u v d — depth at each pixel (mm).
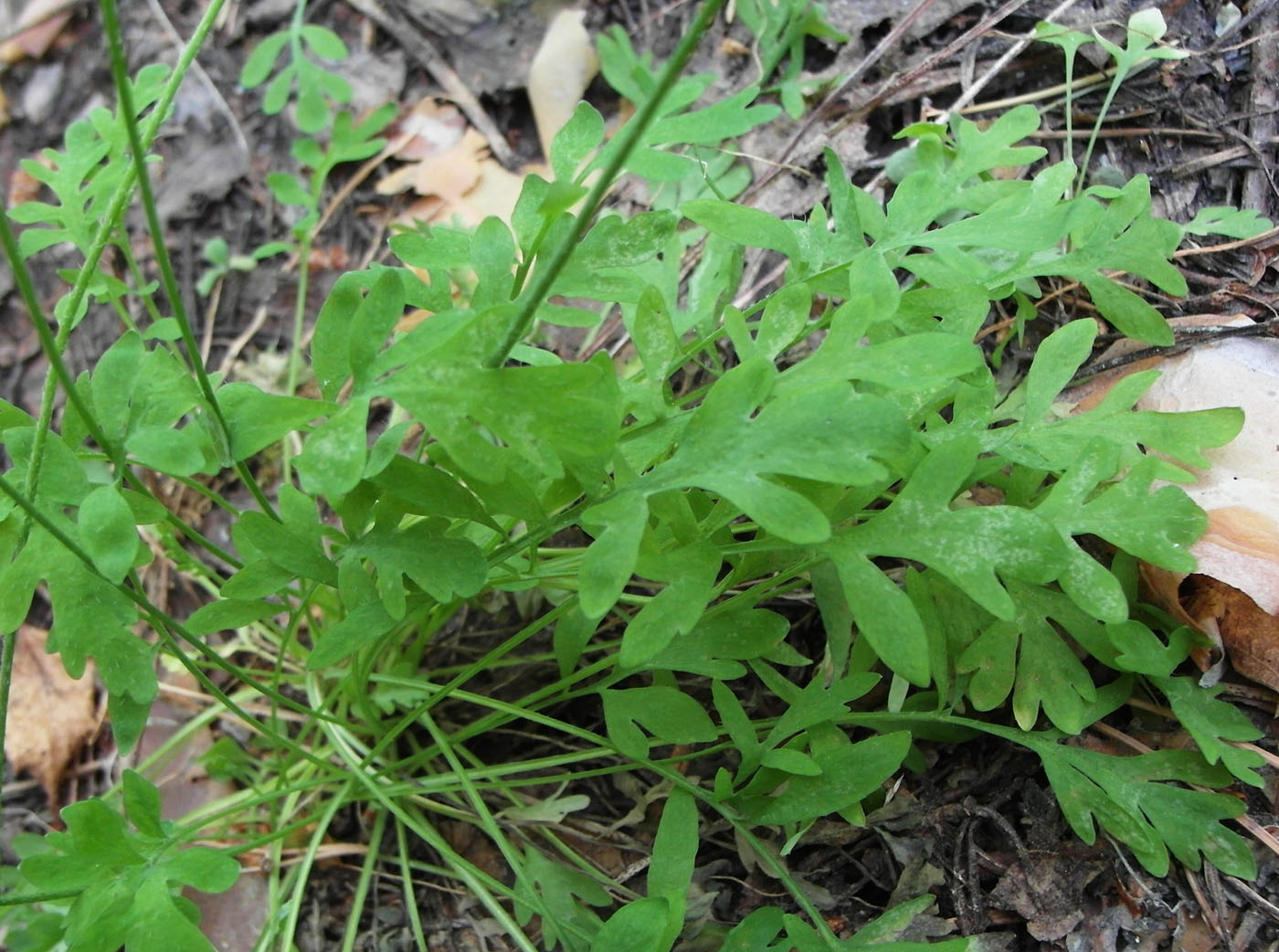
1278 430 312
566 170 291
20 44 498
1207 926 302
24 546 282
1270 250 352
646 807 348
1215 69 376
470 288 438
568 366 252
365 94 475
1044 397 288
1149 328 303
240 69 490
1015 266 311
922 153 326
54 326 463
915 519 260
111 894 272
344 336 276
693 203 294
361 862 367
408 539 279
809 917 320
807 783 293
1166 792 292
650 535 264
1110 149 381
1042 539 255
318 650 276
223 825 376
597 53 461
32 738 410
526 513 273
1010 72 395
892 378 262
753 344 274
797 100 402
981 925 311
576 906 327
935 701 315
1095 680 324
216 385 300
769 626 297
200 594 424
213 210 473
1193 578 312
